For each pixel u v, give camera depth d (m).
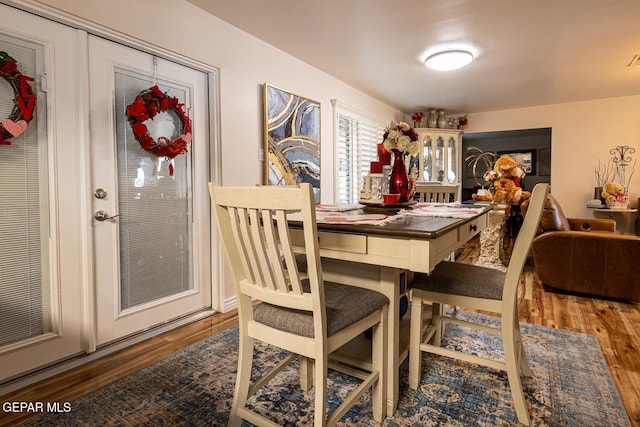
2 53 1.59
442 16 2.57
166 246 2.39
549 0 2.35
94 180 1.99
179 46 2.32
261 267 1.19
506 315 1.42
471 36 2.90
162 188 2.35
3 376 1.69
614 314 2.64
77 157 1.91
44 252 1.82
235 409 1.33
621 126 4.82
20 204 1.73
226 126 2.65
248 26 2.72
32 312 1.80
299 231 1.47
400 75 3.89
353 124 4.48
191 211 2.54
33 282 1.79
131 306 2.21
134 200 2.19
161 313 2.36
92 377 1.77
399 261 1.22
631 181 4.80
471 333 2.29
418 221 1.43
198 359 1.95
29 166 1.75
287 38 2.94
